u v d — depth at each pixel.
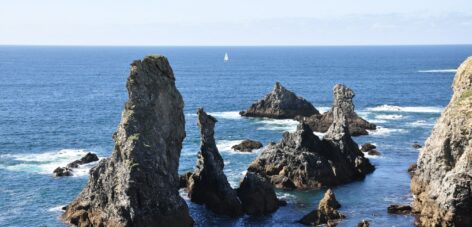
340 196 82.62
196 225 70.88
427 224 67.69
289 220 72.62
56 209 77.31
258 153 109.94
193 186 80.75
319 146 93.38
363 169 95.00
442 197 65.69
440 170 71.69
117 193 65.69
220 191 76.56
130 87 68.75
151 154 66.50
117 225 65.06
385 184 89.12
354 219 71.75
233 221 72.50
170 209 66.88
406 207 75.00
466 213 63.88
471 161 65.50
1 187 87.25
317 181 87.38
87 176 93.38
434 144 74.44
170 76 73.75
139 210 64.56
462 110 72.50
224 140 124.75
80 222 69.62
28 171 97.00
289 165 90.00
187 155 109.12
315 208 77.38
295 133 93.62
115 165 67.06
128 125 67.00
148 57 71.50
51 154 111.25
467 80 80.12
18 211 76.50
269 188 77.62
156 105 70.12
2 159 106.06
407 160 105.12
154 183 65.81
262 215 74.56
